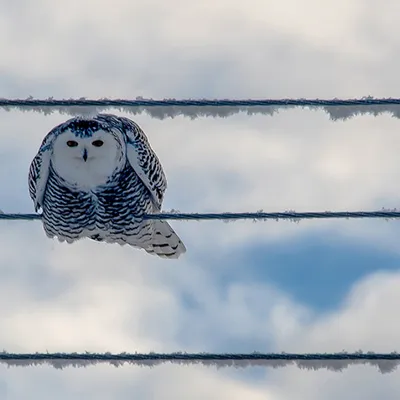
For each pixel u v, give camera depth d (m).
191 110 6.91
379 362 6.84
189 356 6.88
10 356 6.94
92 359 6.93
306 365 6.86
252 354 6.87
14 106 6.90
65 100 6.91
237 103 6.86
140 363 6.89
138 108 6.90
